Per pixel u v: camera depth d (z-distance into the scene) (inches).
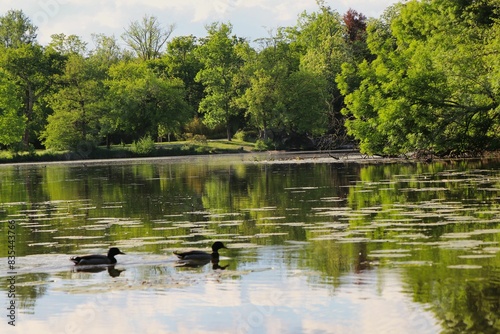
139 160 3742.6
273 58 4527.6
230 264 762.8
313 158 3083.2
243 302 612.7
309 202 1299.2
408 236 877.8
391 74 2277.3
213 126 4923.7
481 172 1756.9
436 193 1323.8
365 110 2470.5
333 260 756.0
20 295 660.7
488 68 2207.2
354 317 560.7
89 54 5753.0
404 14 2864.2
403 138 2316.7
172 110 4598.9
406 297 603.5
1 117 4099.4
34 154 4126.5
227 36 4997.5
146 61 5482.3
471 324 533.6
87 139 4281.5
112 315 591.5
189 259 789.2
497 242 812.0
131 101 4461.1
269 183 1774.1
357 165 2361.0
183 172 2418.8
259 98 4411.9
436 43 2461.9
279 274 705.0
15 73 4453.7
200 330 548.4
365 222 1011.3
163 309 602.9
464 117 2196.1
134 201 1455.5
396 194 1348.4
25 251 893.2
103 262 783.7
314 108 4345.5
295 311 581.9
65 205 1435.8
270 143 4495.6
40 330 563.8
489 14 2475.4
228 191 1601.9
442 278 656.4
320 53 4552.2
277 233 952.9
